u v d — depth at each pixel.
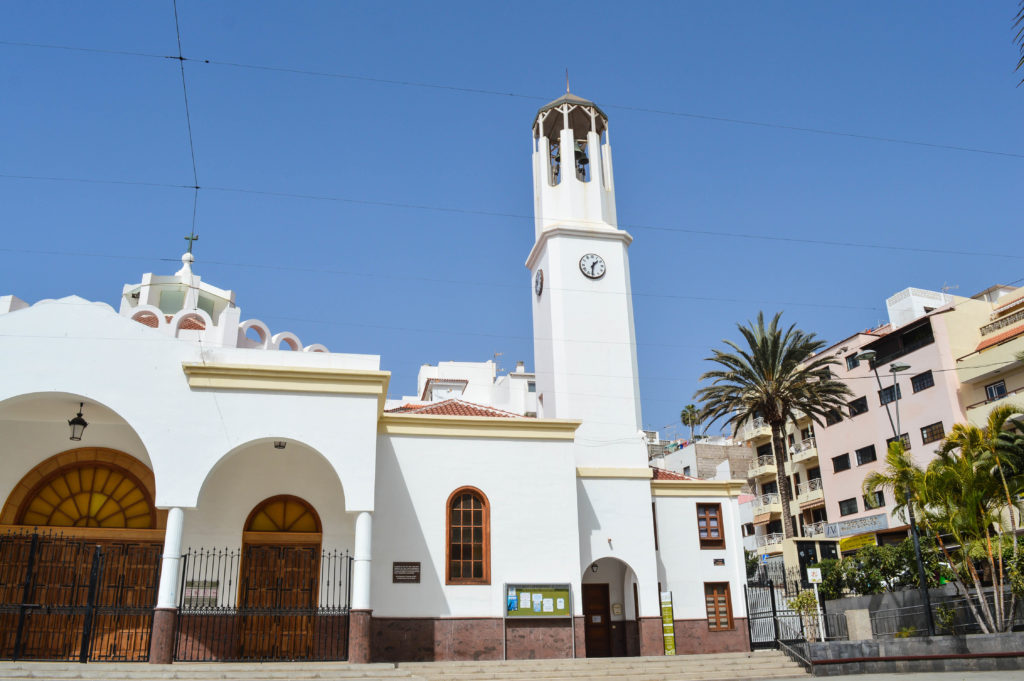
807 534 48.56
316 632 20.70
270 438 20.33
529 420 24.53
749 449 58.81
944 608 25.25
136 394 19.83
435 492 23.28
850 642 22.30
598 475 26.59
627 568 26.89
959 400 39.34
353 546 22.20
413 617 21.97
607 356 29.80
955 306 41.31
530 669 20.58
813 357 49.88
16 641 18.16
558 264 30.80
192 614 20.42
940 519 25.00
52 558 20.83
